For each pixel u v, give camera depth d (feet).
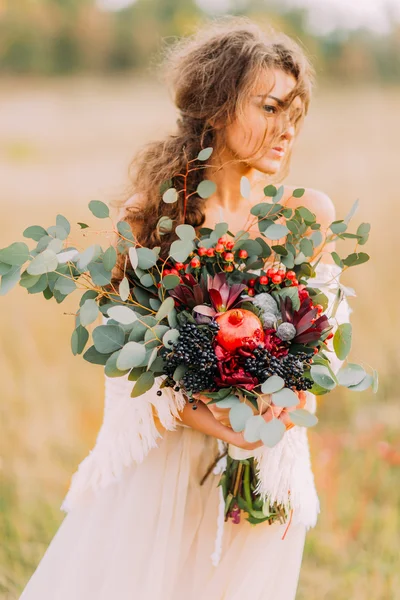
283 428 5.48
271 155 6.94
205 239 6.44
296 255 6.49
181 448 6.87
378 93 51.55
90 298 6.32
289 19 57.41
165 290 6.22
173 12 64.95
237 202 7.22
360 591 9.34
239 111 6.78
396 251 19.57
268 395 5.94
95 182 31.30
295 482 6.68
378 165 30.25
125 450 6.71
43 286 6.30
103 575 6.82
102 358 6.10
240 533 6.88
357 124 40.78
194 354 5.79
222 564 6.83
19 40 60.29
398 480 11.16
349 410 13.42
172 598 6.79
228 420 6.28
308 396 7.16
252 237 7.16
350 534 10.31
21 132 44.14
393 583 9.34
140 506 6.77
